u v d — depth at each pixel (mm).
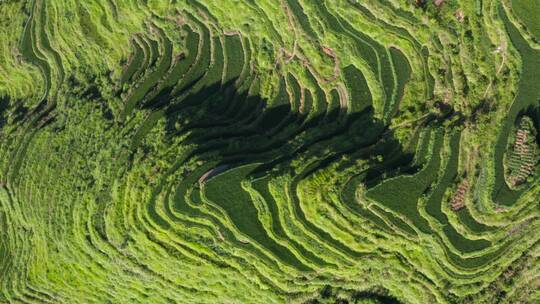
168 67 40719
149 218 36906
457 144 34219
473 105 34312
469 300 35125
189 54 40219
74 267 40938
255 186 35219
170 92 40188
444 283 34969
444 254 34406
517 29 33938
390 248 34969
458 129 34094
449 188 33906
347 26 36531
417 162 34469
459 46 34594
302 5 37156
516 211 33781
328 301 36438
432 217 33969
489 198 33750
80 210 39594
